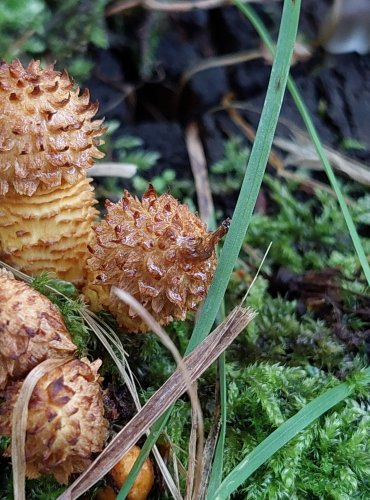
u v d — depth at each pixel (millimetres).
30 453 150
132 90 308
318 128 291
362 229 267
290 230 263
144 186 276
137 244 169
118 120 300
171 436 182
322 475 181
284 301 236
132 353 203
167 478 167
